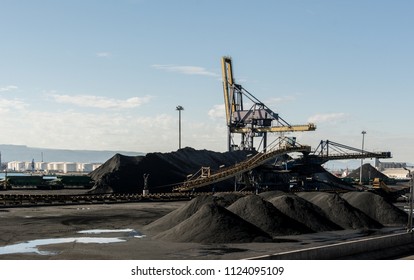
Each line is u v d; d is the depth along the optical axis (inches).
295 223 1828.2
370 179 6988.2
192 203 1963.6
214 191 3782.0
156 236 1609.3
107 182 3870.6
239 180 4028.1
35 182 4448.8
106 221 2046.0
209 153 5374.0
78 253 1266.0
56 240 1519.4
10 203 2753.4
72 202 2967.5
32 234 1643.7
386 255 1191.6
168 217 1908.2
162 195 3361.2
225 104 6028.5
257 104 5703.7
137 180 4025.6
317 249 1011.9
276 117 5644.7
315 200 2322.8
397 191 4013.3
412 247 1306.6
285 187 4079.7
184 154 5054.1
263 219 1785.2
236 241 1502.2
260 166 3927.2
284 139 4069.9
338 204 2198.6
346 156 5177.2
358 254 1123.3
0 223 1916.8
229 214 1647.4
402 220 2249.0
